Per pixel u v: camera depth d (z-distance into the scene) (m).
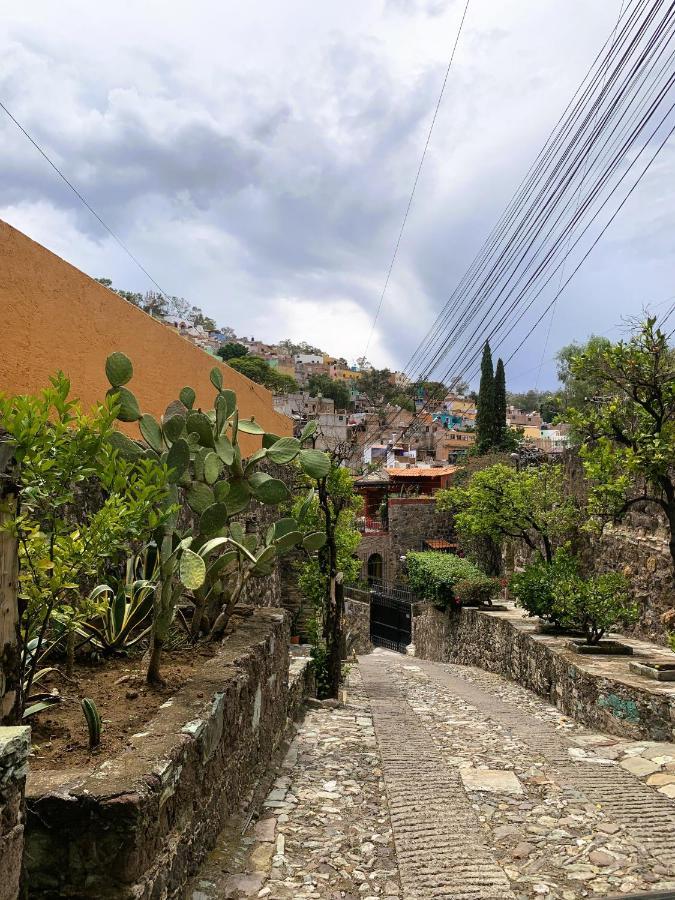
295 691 7.00
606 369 7.73
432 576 19.44
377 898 3.18
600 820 4.27
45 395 2.58
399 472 34.00
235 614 6.03
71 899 2.12
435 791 4.80
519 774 5.31
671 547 7.75
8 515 2.18
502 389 31.98
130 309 5.82
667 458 7.40
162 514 3.24
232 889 3.01
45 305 4.38
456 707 9.07
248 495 5.56
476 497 14.90
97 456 3.01
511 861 3.66
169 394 6.82
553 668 9.56
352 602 25.33
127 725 2.99
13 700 2.18
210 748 3.23
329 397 77.88
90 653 4.11
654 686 6.95
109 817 2.15
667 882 3.39
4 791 1.68
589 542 13.15
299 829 3.96
